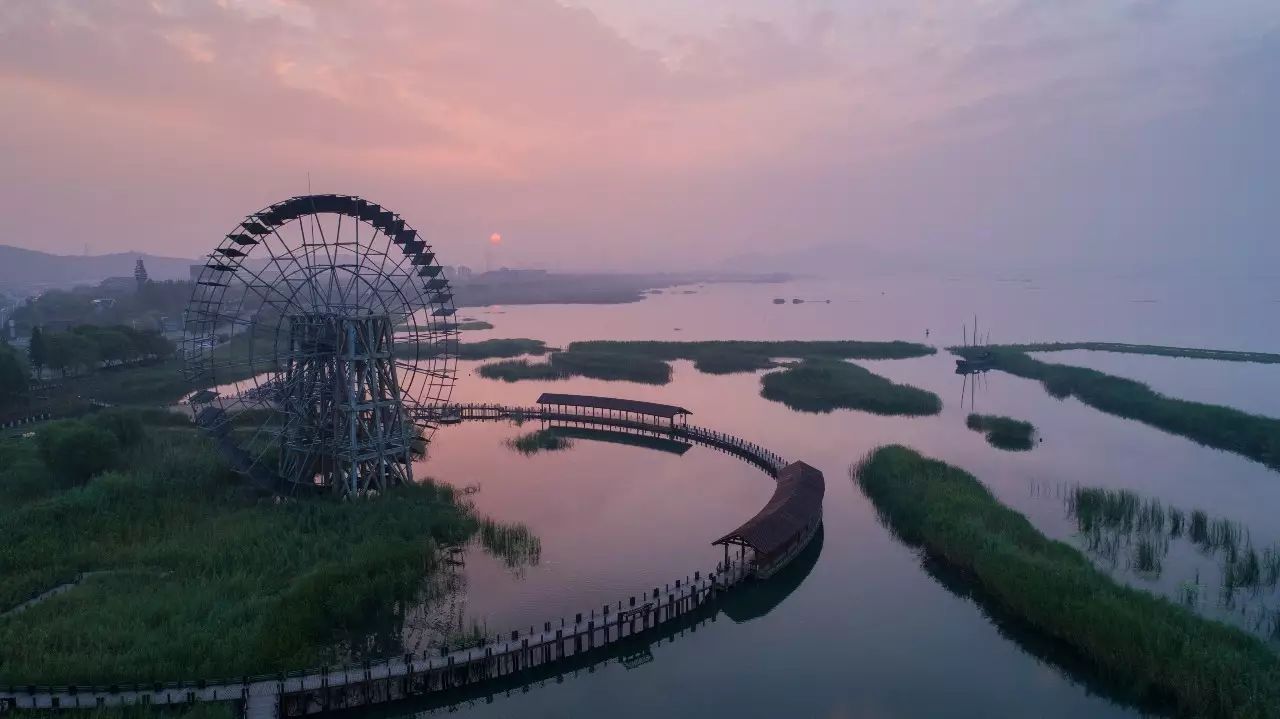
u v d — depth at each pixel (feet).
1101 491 213.87
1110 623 129.90
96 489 188.55
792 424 326.44
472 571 172.76
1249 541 183.93
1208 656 118.62
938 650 141.49
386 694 123.54
